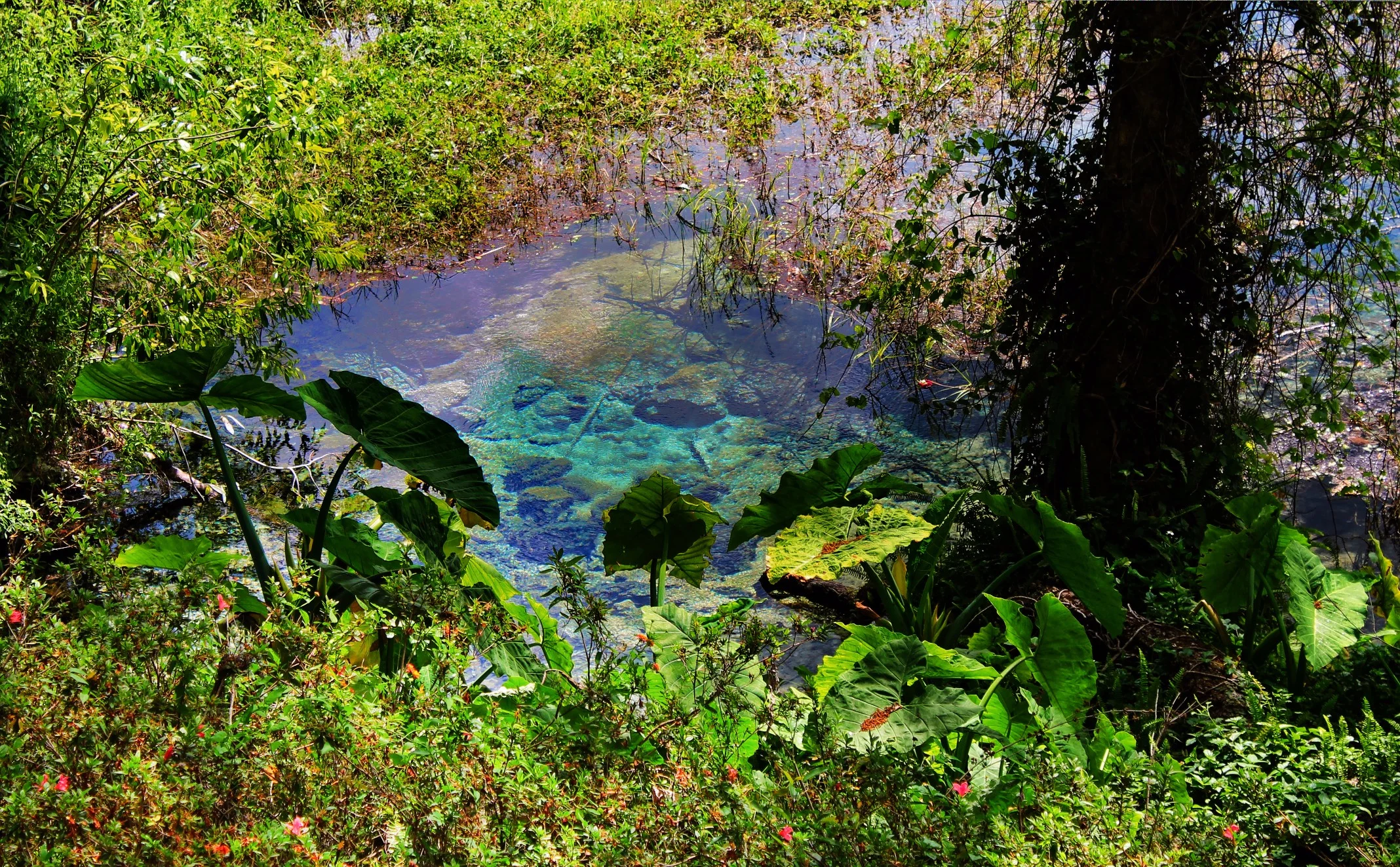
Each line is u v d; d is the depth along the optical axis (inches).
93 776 86.6
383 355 283.3
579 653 173.2
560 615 132.2
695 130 403.5
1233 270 194.9
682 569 169.9
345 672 106.5
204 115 231.5
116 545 197.5
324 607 131.0
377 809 90.0
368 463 176.6
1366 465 217.9
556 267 326.0
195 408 257.1
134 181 211.8
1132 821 99.6
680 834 88.4
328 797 88.2
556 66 437.4
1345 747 123.7
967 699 120.9
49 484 195.3
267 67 244.4
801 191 348.8
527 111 410.6
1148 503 194.2
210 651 101.0
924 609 170.1
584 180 365.4
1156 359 193.8
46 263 192.9
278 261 255.0
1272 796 116.3
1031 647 137.4
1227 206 194.2
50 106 207.2
